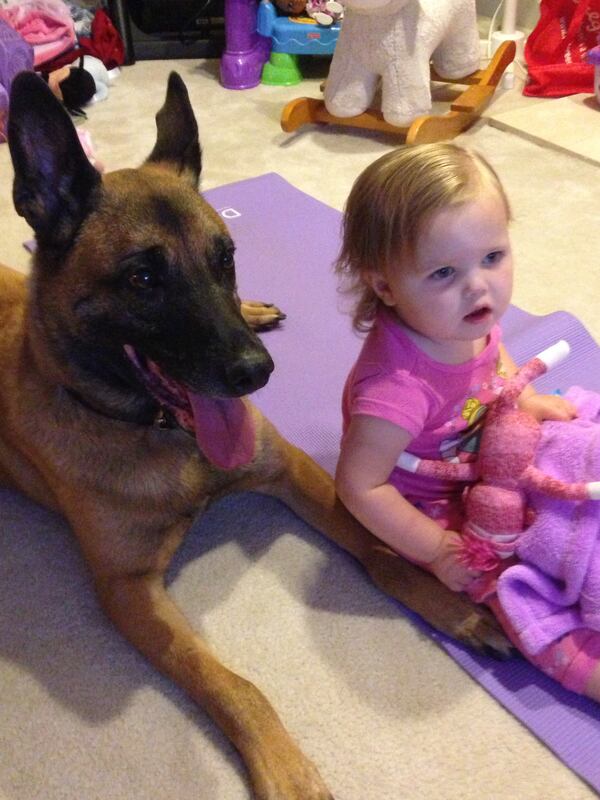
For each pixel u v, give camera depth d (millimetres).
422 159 1290
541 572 1396
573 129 3250
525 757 1288
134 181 1384
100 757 1338
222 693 1316
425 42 3115
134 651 1496
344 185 3006
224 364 1312
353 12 3107
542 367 1450
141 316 1334
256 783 1242
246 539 1701
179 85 1521
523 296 2326
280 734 1278
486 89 3391
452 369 1403
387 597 1554
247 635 1508
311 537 1696
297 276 2439
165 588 1591
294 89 3896
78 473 1465
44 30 3842
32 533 1763
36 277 1407
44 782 1310
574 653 1325
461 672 1419
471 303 1294
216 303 1353
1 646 1523
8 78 3447
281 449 1684
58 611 1584
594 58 3328
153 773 1311
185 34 4309
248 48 3850
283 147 3328
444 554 1453
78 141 1288
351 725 1351
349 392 1498
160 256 1314
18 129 1263
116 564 1480
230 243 1441
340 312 2201
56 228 1352
